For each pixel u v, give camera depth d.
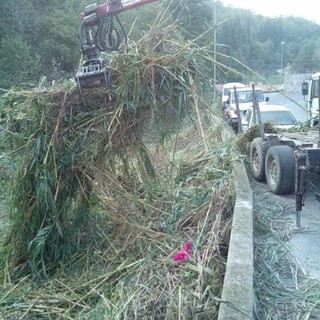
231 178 6.42
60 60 25.16
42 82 5.49
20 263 5.28
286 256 4.94
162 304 3.97
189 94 5.00
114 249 5.27
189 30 6.05
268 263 4.75
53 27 25.23
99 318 4.07
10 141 5.25
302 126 10.07
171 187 6.48
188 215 5.71
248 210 5.31
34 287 4.91
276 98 22.14
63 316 4.30
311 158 5.81
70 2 28.83
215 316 3.58
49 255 5.33
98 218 5.66
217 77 6.08
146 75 5.00
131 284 4.44
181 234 5.34
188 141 8.34
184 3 5.60
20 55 20.97
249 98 19.03
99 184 5.27
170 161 6.73
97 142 5.14
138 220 5.64
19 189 5.24
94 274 4.95
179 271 4.43
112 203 5.38
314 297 4.09
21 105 5.24
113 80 5.04
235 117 15.11
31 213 5.22
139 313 3.94
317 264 4.74
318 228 5.70
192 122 5.17
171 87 5.04
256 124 9.17
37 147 5.12
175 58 5.05
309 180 6.64
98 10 5.05
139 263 4.79
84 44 5.06
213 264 4.41
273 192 7.26
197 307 3.71
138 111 5.12
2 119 5.28
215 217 5.47
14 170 5.29
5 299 4.66
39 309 4.48
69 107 5.16
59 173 5.18
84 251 5.37
